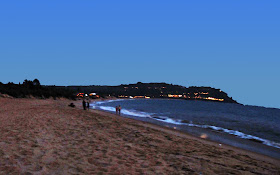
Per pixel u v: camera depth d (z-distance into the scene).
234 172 7.09
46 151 7.38
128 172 6.12
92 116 20.91
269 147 14.91
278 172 7.94
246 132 24.03
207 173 6.66
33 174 5.36
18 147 7.56
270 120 50.12
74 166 6.21
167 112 53.34
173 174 6.27
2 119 14.62
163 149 9.53
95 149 8.32
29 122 13.33
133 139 11.23
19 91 56.91
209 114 55.31
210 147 11.62
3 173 5.25
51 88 82.12
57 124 13.41
